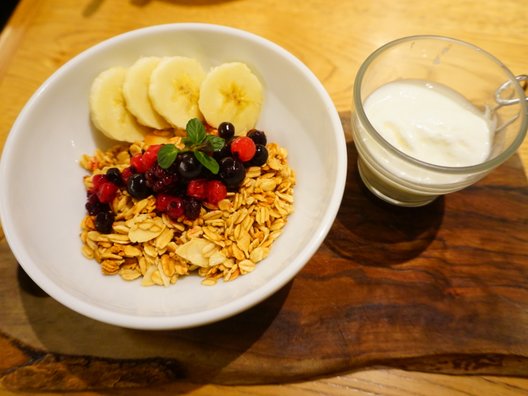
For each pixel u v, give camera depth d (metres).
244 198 0.18
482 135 0.18
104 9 0.25
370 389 0.17
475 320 0.17
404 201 0.19
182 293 0.16
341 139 0.16
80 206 0.19
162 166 0.16
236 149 0.17
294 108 0.19
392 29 0.24
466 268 0.18
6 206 0.16
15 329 0.17
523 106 0.16
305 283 0.18
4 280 0.18
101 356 0.17
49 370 0.16
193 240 0.17
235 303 0.14
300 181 0.19
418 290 0.18
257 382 0.17
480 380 0.17
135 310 0.15
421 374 0.17
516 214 0.19
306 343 0.17
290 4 0.25
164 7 0.25
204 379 0.17
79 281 0.16
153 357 0.16
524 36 0.24
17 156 0.17
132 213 0.18
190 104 0.20
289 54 0.19
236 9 0.25
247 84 0.20
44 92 0.18
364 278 0.18
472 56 0.19
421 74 0.20
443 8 0.25
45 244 0.16
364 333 0.17
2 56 0.24
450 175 0.16
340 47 0.24
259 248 0.17
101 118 0.19
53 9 0.25
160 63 0.19
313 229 0.15
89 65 0.19
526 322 0.17
